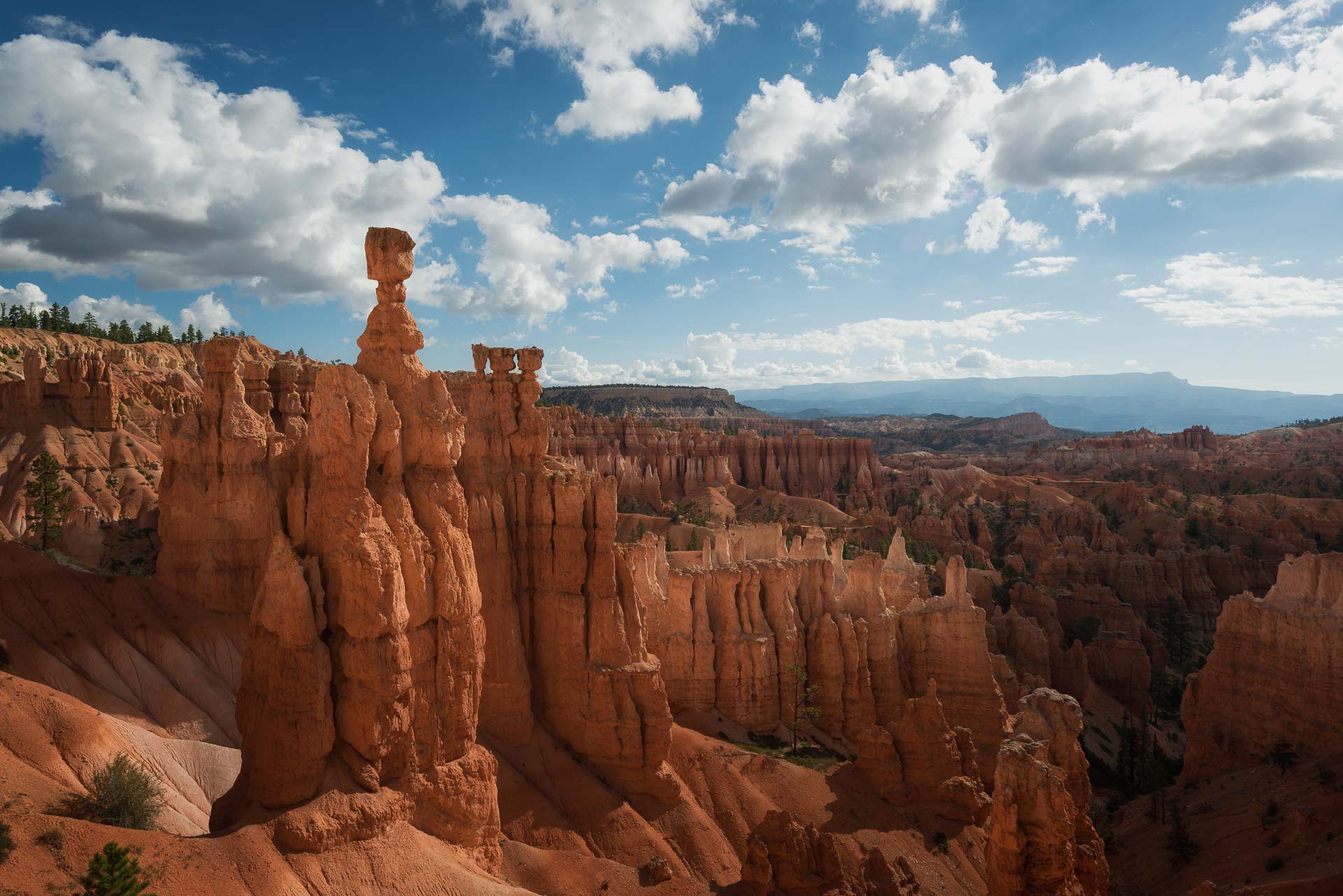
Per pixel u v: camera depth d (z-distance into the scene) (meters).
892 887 43.38
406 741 32.44
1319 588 62.28
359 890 28.39
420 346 37.81
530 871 37.81
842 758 60.06
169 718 48.47
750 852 40.91
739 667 61.28
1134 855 57.03
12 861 23.22
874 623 67.50
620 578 48.28
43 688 34.34
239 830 28.08
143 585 56.22
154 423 127.69
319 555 31.92
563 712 47.03
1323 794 51.03
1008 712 71.62
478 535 45.06
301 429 72.88
